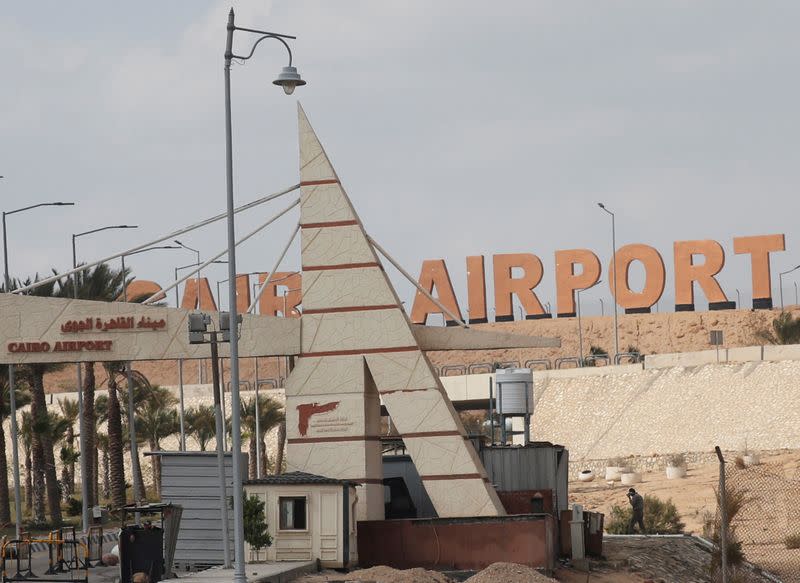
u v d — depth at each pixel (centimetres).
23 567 4494
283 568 3988
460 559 4359
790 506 5988
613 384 11456
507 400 5672
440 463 4788
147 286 16325
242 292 16075
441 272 15812
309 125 5000
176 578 3775
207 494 4519
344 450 4812
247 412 10112
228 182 3922
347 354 4869
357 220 4928
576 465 9969
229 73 3941
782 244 14750
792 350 10762
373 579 3856
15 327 4919
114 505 7800
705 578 4869
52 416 9031
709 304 15062
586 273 15250
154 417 10081
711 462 9300
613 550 5125
